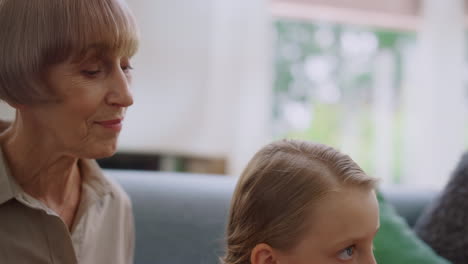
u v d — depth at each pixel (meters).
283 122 1.96
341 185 0.67
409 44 2.03
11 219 0.70
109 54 0.63
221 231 1.02
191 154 1.72
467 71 2.04
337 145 2.01
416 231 1.10
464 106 2.02
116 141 0.67
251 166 0.75
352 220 0.66
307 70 1.97
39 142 0.69
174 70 1.70
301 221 0.67
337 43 1.99
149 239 0.99
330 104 2.00
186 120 1.71
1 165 0.69
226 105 1.74
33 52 0.61
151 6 1.67
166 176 1.11
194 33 1.71
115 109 0.65
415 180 2.01
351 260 0.66
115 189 0.86
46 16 0.61
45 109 0.64
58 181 0.76
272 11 1.87
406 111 2.03
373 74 2.03
